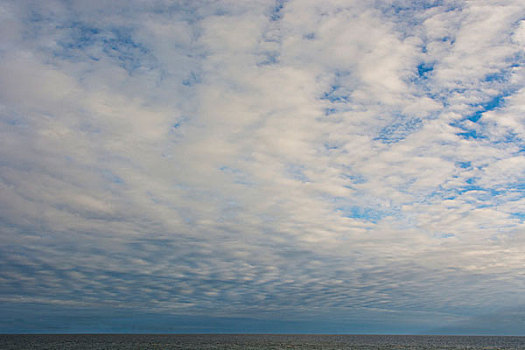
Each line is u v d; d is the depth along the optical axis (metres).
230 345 105.75
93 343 109.56
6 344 101.94
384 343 131.75
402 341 154.88
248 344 113.12
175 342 121.25
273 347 98.88
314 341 144.25
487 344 131.50
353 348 98.44
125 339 143.25
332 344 118.94
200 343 116.69
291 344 115.88
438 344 128.62
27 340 126.50
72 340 129.62
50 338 146.25
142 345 101.50
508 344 132.75
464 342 147.75
